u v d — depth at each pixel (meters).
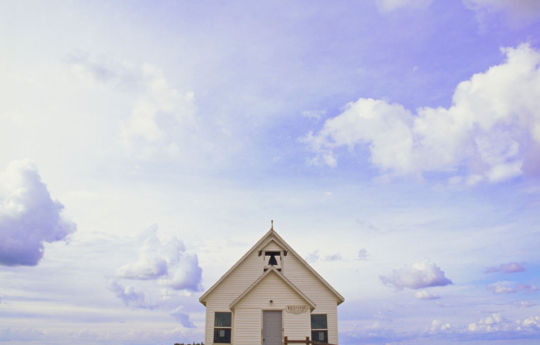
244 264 27.56
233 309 22.86
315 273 26.66
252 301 22.78
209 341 25.30
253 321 22.39
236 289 26.80
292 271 27.14
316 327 25.38
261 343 21.95
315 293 26.31
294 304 22.61
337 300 26.08
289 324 22.19
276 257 27.73
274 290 22.97
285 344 20.05
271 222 28.80
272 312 22.59
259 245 28.12
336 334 25.16
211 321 25.89
